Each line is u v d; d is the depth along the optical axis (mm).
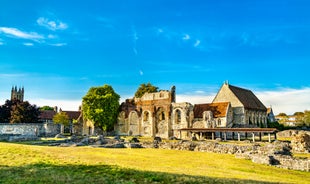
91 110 83750
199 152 37875
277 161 27891
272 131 54781
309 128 97875
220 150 37562
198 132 69188
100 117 83375
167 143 42781
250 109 89312
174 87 81500
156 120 82375
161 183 15164
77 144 44469
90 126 88438
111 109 85750
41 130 71438
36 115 84812
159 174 17047
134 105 87438
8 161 19328
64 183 14492
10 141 48219
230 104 81188
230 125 78375
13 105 85688
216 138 66500
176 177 16438
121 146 43844
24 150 23656
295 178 21234
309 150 38906
